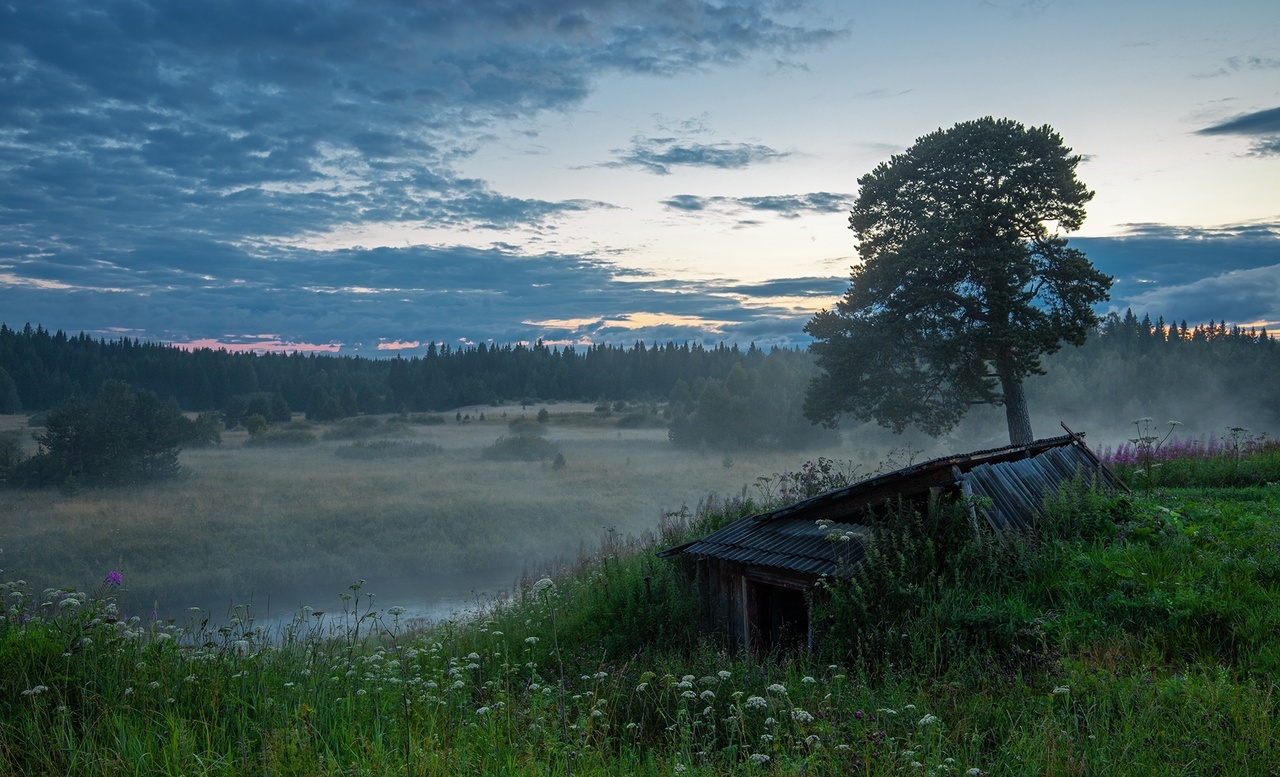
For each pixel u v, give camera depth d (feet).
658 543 53.47
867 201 90.22
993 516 29.78
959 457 31.14
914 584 26.45
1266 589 23.71
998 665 21.54
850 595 26.61
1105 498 32.58
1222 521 31.19
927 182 85.35
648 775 16.65
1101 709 17.58
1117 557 27.04
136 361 588.91
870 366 87.81
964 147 82.99
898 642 23.77
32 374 524.52
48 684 18.45
